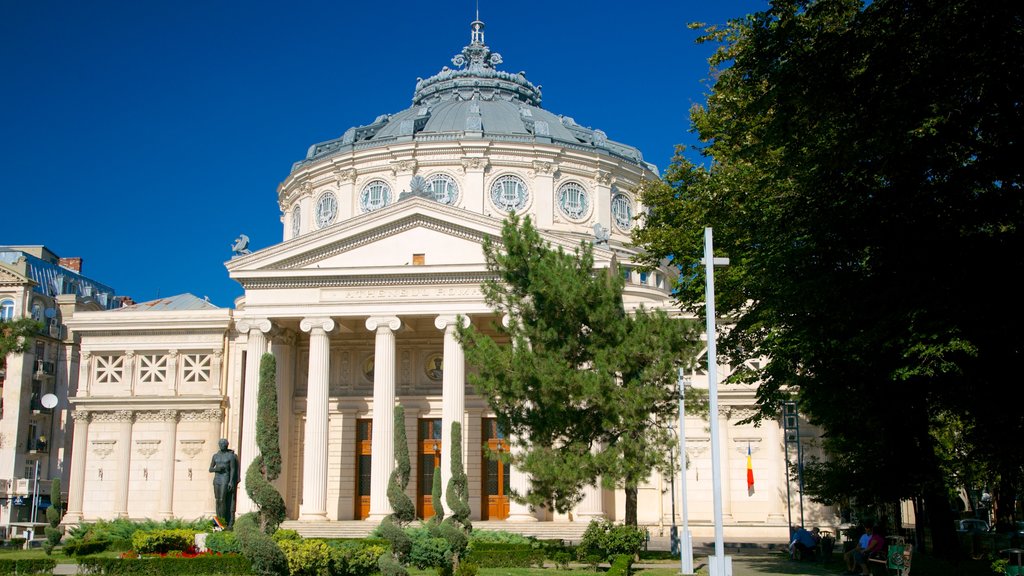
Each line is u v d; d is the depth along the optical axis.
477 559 39.28
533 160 73.56
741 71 30.38
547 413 36.56
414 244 60.25
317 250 60.78
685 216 44.81
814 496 58.53
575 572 36.34
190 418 69.12
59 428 87.94
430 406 64.38
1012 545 39.16
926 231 26.92
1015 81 24.84
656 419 42.41
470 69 87.38
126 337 70.62
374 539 42.31
